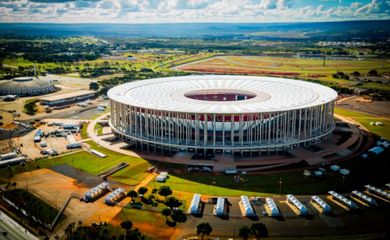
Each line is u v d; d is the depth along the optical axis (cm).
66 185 18112
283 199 16562
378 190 17000
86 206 16088
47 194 17175
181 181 18425
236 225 14600
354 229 14275
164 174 19038
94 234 13938
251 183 18138
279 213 15375
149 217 15175
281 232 14112
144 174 19312
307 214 15312
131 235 13500
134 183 18300
